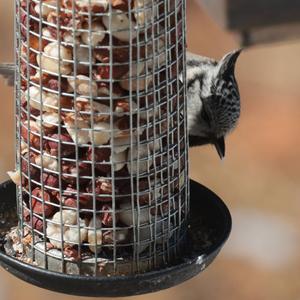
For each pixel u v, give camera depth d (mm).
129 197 9586
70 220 9594
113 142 9344
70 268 9656
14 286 18938
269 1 11570
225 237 9898
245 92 25219
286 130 24266
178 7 9562
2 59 24172
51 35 9195
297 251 20766
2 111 22234
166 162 9719
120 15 9031
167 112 9570
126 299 18734
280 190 22422
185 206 10117
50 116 9406
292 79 25500
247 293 19875
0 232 10258
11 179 10344
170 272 9344
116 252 9672
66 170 9492
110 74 9133
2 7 24844
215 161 22469
